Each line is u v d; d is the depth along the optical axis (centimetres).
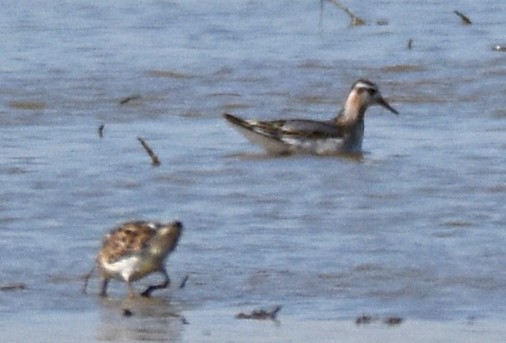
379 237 1638
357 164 2025
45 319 1380
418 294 1446
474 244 1603
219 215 1739
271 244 1612
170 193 1845
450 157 2030
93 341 1309
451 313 1389
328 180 1919
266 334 1328
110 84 2502
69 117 2294
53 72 2588
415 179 1912
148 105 2378
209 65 2661
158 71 2605
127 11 3183
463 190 1848
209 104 2402
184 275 1511
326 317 1381
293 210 1764
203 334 1329
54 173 1927
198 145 2125
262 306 1417
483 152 2053
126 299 1445
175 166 1980
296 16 3147
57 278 1502
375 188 1870
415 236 1641
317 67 2653
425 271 1512
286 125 2117
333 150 2108
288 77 2583
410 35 2948
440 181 1895
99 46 2831
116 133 2189
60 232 1666
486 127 2223
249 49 2823
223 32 2983
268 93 2480
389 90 2486
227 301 1438
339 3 3250
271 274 1510
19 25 3027
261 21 3091
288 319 1375
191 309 1412
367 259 1553
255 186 1888
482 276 1492
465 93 2448
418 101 2416
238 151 2094
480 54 2739
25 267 1534
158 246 1441
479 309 1399
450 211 1745
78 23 3056
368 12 3195
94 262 1547
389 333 1327
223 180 1917
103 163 1989
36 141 2131
